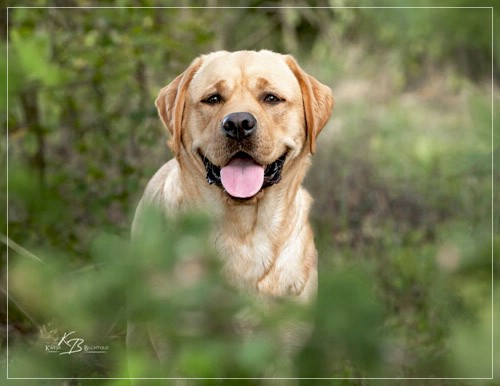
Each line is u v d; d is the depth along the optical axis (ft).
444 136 34.30
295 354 5.27
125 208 21.42
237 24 36.96
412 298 19.10
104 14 21.85
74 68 21.61
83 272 5.11
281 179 15.15
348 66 39.78
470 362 6.71
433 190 27.32
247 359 5.01
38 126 21.04
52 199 6.90
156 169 23.12
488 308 7.71
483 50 10.02
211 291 4.83
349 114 38.06
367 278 4.88
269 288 14.98
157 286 4.75
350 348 4.87
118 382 5.45
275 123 14.76
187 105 15.21
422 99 38.65
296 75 15.58
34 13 20.30
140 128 24.21
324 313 4.74
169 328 4.97
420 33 8.93
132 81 23.25
